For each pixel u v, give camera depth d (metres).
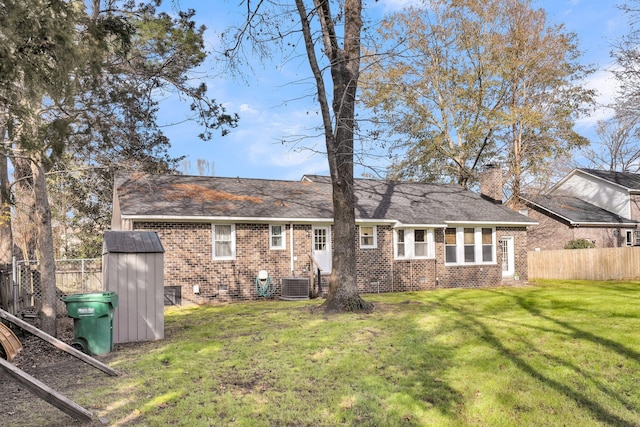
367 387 5.80
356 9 11.90
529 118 26.30
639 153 34.84
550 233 30.03
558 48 27.30
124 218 14.94
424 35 23.92
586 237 29.02
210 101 12.16
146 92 11.08
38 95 7.38
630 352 6.82
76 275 17.25
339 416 4.95
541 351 7.11
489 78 27.39
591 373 6.08
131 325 9.02
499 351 7.20
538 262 27.47
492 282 21.67
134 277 9.11
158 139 11.74
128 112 10.42
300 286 16.50
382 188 23.61
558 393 5.48
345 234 11.50
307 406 5.23
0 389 6.06
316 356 7.25
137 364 7.12
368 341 8.06
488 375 6.13
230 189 19.47
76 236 27.50
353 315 10.56
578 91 27.61
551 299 12.71
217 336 9.02
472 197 24.66
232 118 12.44
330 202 19.78
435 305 12.19
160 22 10.93
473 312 10.83
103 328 8.12
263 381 6.11
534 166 29.98
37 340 9.45
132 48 10.21
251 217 16.72
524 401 5.27
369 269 19.09
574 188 34.75
